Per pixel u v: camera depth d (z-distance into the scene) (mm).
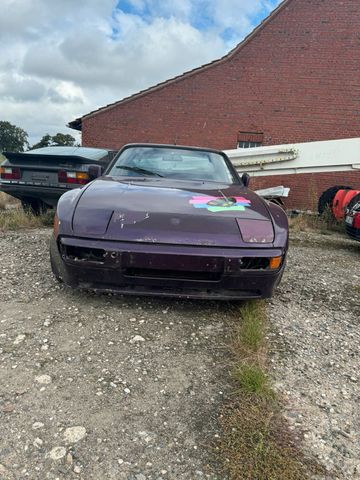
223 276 2512
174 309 2889
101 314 2732
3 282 3270
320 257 5328
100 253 2502
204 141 13570
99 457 1520
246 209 2859
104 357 2211
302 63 12844
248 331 2500
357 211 5684
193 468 1497
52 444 1566
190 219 2639
